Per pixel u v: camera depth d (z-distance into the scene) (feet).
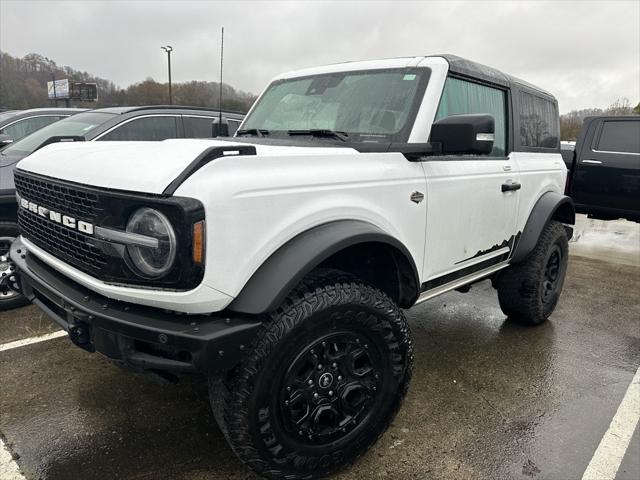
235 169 6.21
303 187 6.87
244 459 6.77
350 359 7.38
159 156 6.45
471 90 10.75
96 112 18.19
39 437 8.59
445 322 14.52
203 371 6.05
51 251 7.72
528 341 13.28
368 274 8.61
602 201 24.29
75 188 6.66
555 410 9.89
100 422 9.06
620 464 8.32
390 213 8.26
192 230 5.78
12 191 13.51
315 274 7.19
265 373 6.44
